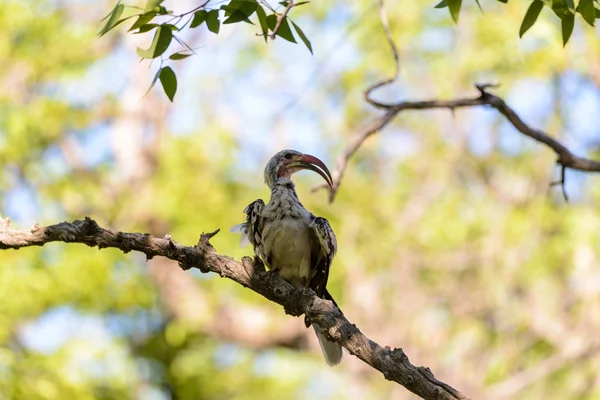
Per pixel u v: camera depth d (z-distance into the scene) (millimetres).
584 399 13984
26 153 13375
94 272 12711
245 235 7051
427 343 14633
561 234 14695
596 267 14219
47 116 13266
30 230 5344
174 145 13992
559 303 14516
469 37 14867
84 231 5395
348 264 14836
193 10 5293
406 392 14500
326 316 5738
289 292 5855
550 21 14078
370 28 14555
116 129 14383
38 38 13641
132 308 14445
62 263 12570
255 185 14805
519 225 14602
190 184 13773
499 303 14281
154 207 13516
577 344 13984
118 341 14297
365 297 14805
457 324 14672
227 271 5812
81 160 14211
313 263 7109
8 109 13164
